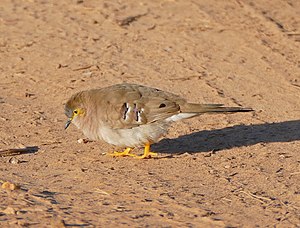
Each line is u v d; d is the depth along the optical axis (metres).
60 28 21.02
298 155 13.14
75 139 14.18
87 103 12.85
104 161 12.97
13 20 21.55
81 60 18.81
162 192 11.40
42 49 19.52
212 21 21.44
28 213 10.49
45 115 15.52
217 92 16.84
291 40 20.23
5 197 11.06
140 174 12.27
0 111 15.62
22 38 20.23
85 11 22.28
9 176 12.10
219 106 12.94
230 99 16.42
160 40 20.19
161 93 12.93
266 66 18.55
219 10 22.28
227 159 12.98
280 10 22.41
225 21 21.45
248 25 21.16
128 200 11.10
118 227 10.05
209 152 13.39
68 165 12.74
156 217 10.45
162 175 12.22
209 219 10.39
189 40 20.19
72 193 11.37
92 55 19.16
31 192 11.33
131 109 12.59
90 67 18.36
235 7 22.55
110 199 11.13
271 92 16.92
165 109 12.67
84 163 12.85
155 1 23.08
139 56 19.16
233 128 14.75
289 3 22.95
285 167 12.55
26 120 15.12
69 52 19.36
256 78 17.81
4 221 10.16
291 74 18.08
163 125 12.77
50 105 16.19
